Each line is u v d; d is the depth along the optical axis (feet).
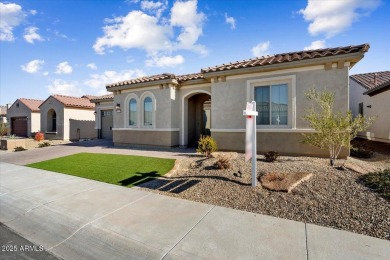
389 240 12.10
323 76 29.45
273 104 33.09
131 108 49.39
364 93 53.57
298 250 11.37
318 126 23.88
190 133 48.44
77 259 11.78
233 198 18.33
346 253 11.05
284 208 16.17
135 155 37.19
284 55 35.09
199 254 11.31
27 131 89.66
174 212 16.31
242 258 10.87
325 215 14.88
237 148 35.29
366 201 15.78
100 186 22.99
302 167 23.47
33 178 26.76
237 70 33.99
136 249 12.10
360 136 58.70
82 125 80.07
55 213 16.78
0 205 19.22
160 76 46.60
